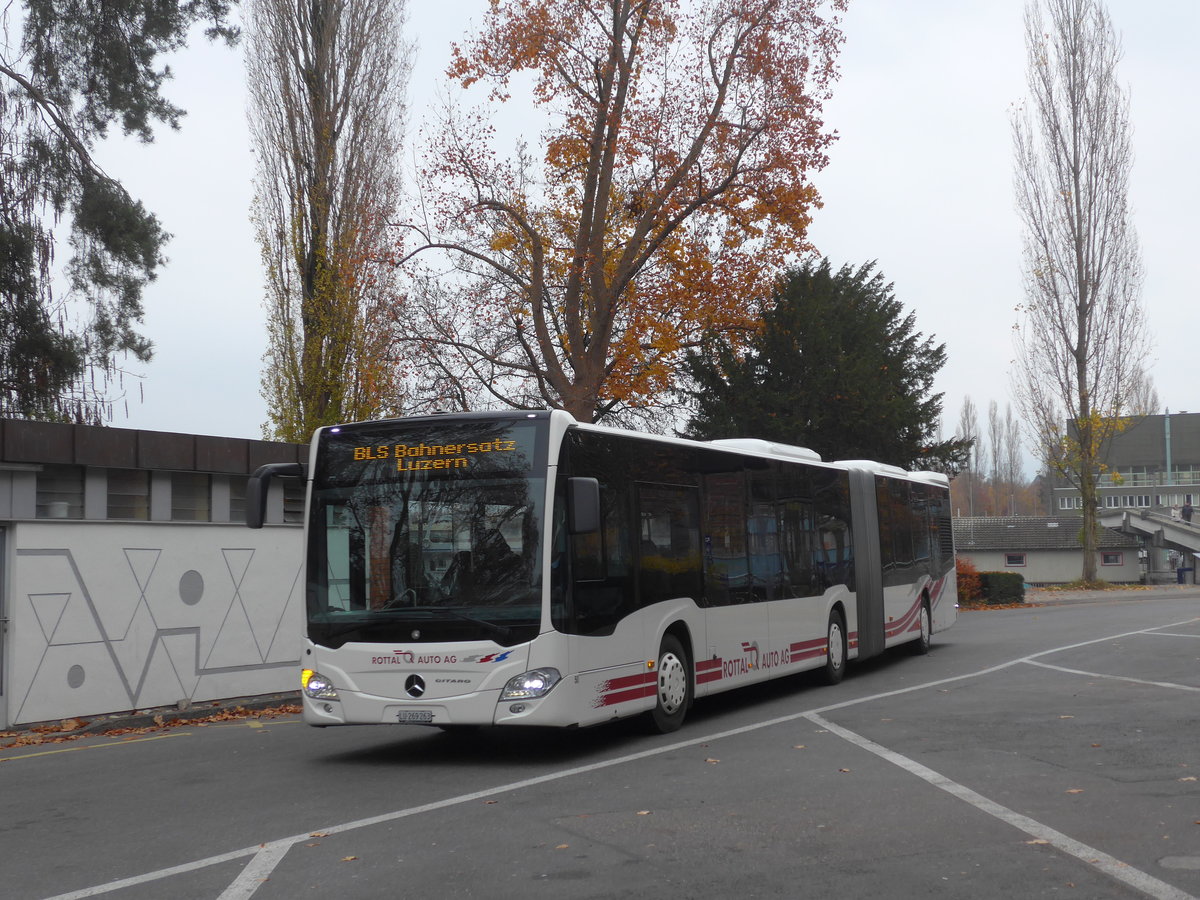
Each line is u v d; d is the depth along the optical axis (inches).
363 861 275.3
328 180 1189.7
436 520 429.4
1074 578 2856.8
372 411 1138.0
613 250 1151.0
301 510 738.2
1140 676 652.1
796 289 1683.1
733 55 1061.8
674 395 1686.8
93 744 533.0
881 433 1667.1
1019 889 238.5
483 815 326.0
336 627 431.5
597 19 1073.5
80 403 1053.8
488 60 1084.5
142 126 1106.1
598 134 1075.9
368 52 1214.9
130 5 1091.3
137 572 627.5
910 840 282.0
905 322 1937.7
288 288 1172.5
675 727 499.2
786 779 368.5
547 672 411.8
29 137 1071.6
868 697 600.1
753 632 578.9
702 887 244.4
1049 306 2047.2
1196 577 2625.5
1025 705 536.1
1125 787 341.7
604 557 449.7
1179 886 239.3
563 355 1188.5
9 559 564.4
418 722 416.8
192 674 655.8
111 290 1083.3
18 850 300.5
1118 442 4847.4
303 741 514.6
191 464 650.8
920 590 870.4
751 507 593.3
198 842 302.4
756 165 1059.9
